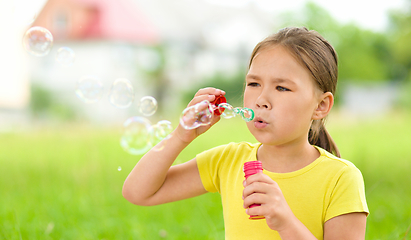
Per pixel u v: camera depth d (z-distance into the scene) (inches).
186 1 952.3
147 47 787.4
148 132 57.2
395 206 107.0
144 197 55.4
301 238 43.6
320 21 987.9
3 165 176.7
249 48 911.7
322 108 52.7
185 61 820.0
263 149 54.3
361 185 49.2
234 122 393.4
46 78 680.4
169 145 54.2
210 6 971.9
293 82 48.4
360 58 984.9
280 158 52.2
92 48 765.3
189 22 884.6
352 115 549.0
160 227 95.3
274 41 50.9
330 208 48.4
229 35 895.1
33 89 642.2
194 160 58.2
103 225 95.4
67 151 216.8
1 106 676.1
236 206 52.3
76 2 773.9
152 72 760.3
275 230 46.3
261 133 49.1
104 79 743.1
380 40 1034.7
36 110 623.5
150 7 881.5
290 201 49.4
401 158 185.3
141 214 104.4
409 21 912.3
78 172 147.7
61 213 102.3
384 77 1010.7
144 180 54.6
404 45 949.8
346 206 47.4
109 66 757.9
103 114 595.2
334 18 1023.0
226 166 55.9
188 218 101.4
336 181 49.2
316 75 50.4
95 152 200.1
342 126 371.2
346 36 1022.4
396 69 1016.9
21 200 114.5
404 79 987.9
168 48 817.5
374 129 343.9
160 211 106.3
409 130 333.7
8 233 87.0
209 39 870.4
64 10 770.8
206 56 859.4
